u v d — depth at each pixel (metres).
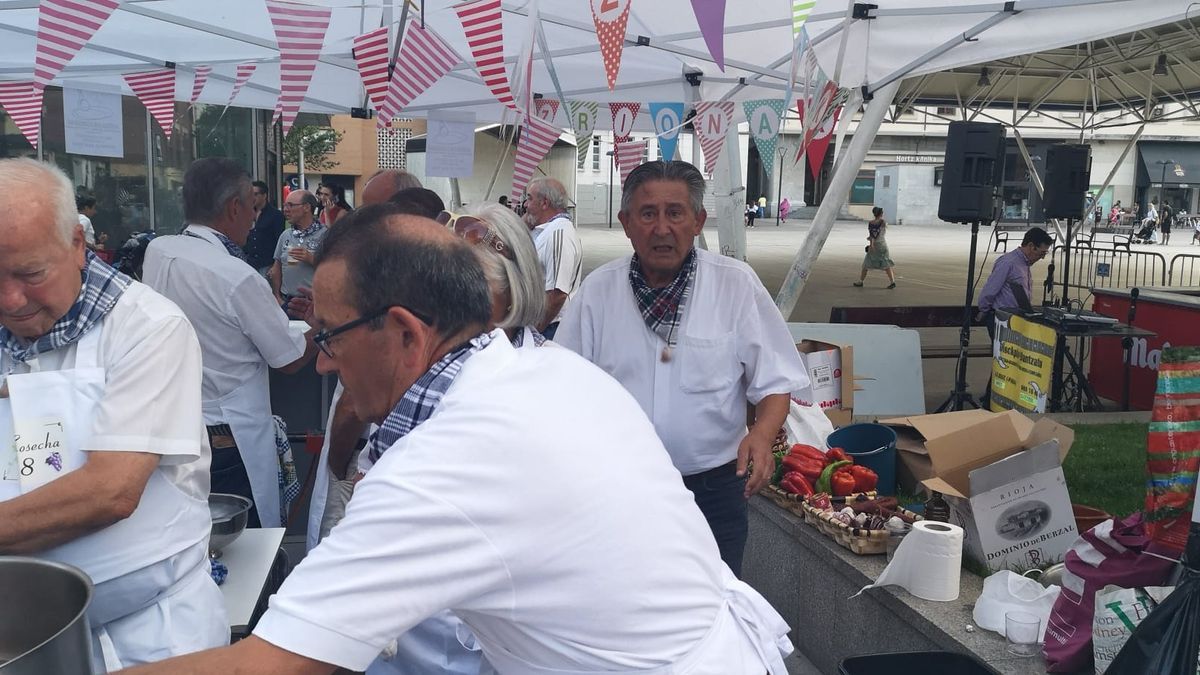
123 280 1.77
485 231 1.95
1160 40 11.66
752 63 6.10
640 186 2.74
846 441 4.68
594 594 1.23
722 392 2.83
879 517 3.58
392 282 1.27
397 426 1.29
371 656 1.14
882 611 3.23
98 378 1.69
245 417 3.42
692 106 6.68
